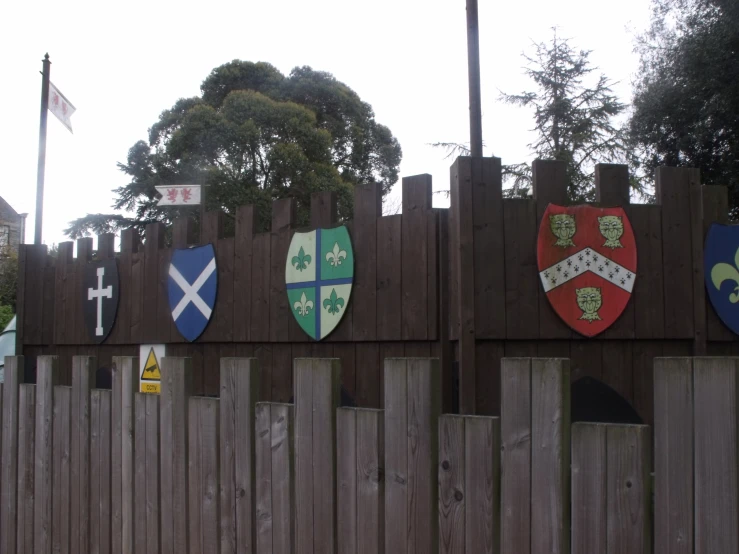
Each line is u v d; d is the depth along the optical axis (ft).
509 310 15.11
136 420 12.19
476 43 25.04
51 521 13.85
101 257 25.29
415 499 8.57
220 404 10.85
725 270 16.39
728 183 47.19
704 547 6.63
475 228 15.08
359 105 91.45
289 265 19.42
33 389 14.37
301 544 9.77
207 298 21.62
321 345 18.63
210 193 73.05
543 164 15.51
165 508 11.62
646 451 7.00
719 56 46.42
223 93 89.45
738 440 6.51
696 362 6.74
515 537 7.73
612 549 7.11
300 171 75.10
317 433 9.62
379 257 17.34
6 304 88.69
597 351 15.58
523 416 7.73
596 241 15.55
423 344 16.57
